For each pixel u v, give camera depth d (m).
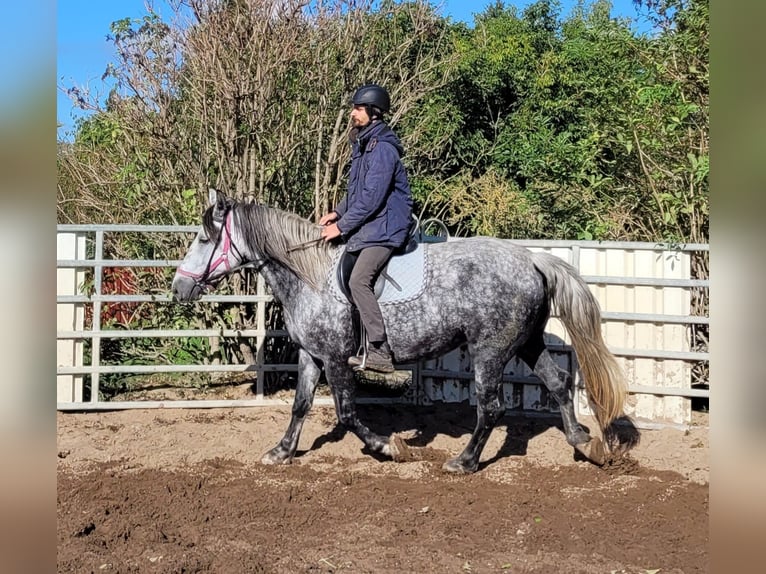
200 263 5.27
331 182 7.99
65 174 8.82
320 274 5.14
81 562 3.72
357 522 4.37
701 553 3.93
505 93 14.56
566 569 3.75
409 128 9.93
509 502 4.67
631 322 6.62
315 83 7.79
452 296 5.01
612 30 13.09
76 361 6.93
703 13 7.29
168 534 4.17
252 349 7.66
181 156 7.82
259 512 4.50
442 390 7.12
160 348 7.88
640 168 8.50
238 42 7.29
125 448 5.85
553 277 5.16
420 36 8.63
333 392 5.32
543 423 6.56
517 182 13.26
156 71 7.68
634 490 4.89
